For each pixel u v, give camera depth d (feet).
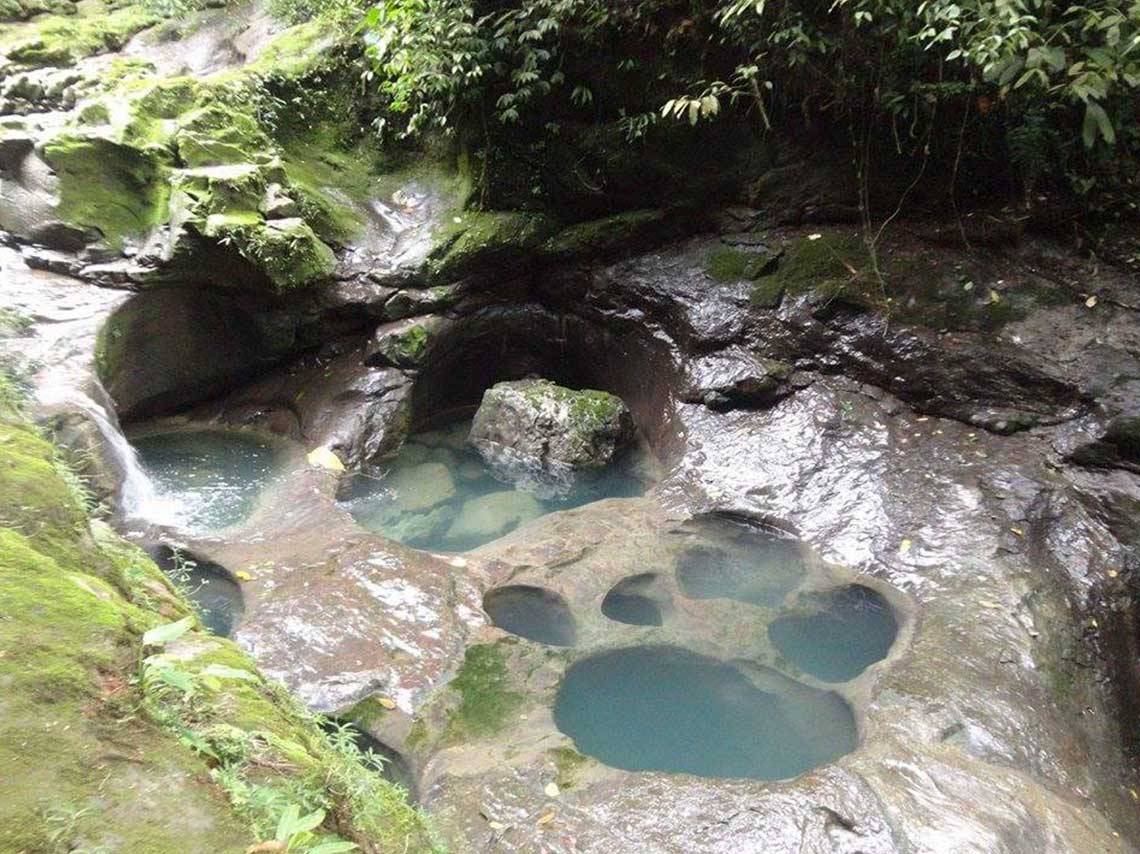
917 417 21.07
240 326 24.13
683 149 24.14
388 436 23.93
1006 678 14.75
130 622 5.60
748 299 23.34
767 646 16.35
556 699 14.64
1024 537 17.70
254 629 15.48
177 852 4.41
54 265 22.50
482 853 11.30
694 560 19.03
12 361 18.74
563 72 24.12
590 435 23.61
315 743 7.06
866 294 22.18
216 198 21.83
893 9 19.48
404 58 23.79
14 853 3.96
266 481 21.77
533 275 26.50
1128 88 19.35
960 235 22.26
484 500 22.62
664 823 11.67
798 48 20.98
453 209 25.80
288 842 4.80
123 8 31.24
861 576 18.20
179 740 5.15
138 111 22.89
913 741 13.33
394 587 16.78
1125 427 18.38
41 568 5.49
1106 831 12.19
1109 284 20.57
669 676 15.61
